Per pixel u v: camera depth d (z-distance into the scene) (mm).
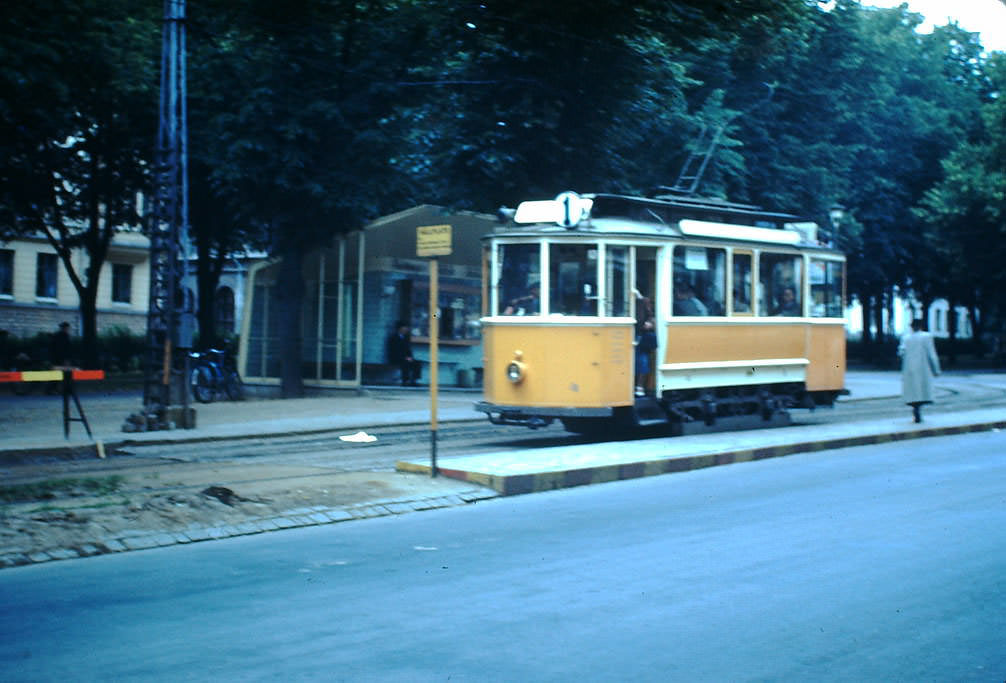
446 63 24328
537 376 14180
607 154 24125
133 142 29750
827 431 15922
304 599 6262
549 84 23203
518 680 4715
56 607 6094
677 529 8492
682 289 15266
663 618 5773
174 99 16828
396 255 26172
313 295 27672
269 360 28094
